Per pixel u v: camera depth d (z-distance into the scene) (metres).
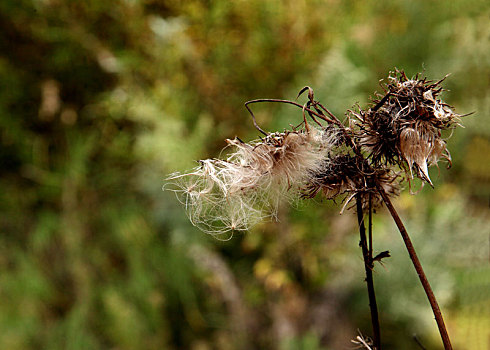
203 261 0.72
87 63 0.79
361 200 0.32
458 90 0.77
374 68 0.78
